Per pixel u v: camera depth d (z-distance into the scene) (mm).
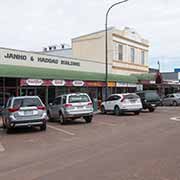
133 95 25828
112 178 7039
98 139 12953
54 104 21031
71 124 19484
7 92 24719
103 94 35688
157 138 12750
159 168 7793
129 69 41656
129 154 9625
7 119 16156
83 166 8273
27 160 9297
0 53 23969
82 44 40594
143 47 45594
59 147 11352
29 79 24109
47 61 28375
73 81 28234
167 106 40688
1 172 7934
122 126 17547
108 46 38031
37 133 15570
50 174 7570
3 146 12016
